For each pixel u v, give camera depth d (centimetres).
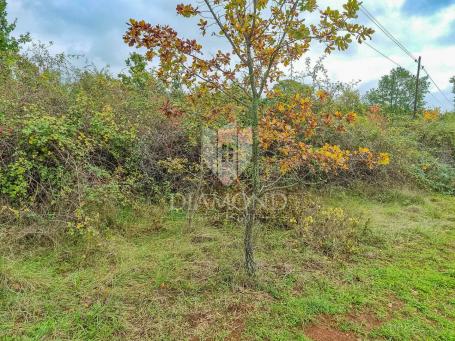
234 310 287
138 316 270
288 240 430
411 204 671
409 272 373
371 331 271
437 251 441
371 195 696
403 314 297
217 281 325
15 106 453
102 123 489
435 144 1027
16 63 558
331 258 397
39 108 478
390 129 881
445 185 800
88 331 249
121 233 410
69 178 408
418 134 1034
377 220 544
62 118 447
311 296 312
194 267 344
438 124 1088
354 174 710
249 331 263
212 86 310
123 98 593
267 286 320
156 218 453
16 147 408
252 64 299
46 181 410
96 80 616
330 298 313
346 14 261
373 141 770
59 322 255
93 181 427
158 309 279
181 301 292
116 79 645
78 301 281
